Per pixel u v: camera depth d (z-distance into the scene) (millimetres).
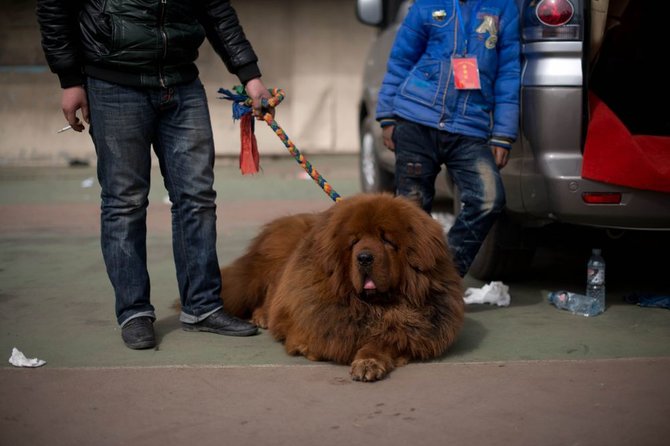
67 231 7605
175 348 4152
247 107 4371
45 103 13273
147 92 4086
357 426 3135
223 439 3031
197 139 4246
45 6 3889
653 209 4480
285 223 4734
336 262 3768
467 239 4617
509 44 4586
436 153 4660
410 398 3422
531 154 4637
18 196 9984
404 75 4734
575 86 4500
